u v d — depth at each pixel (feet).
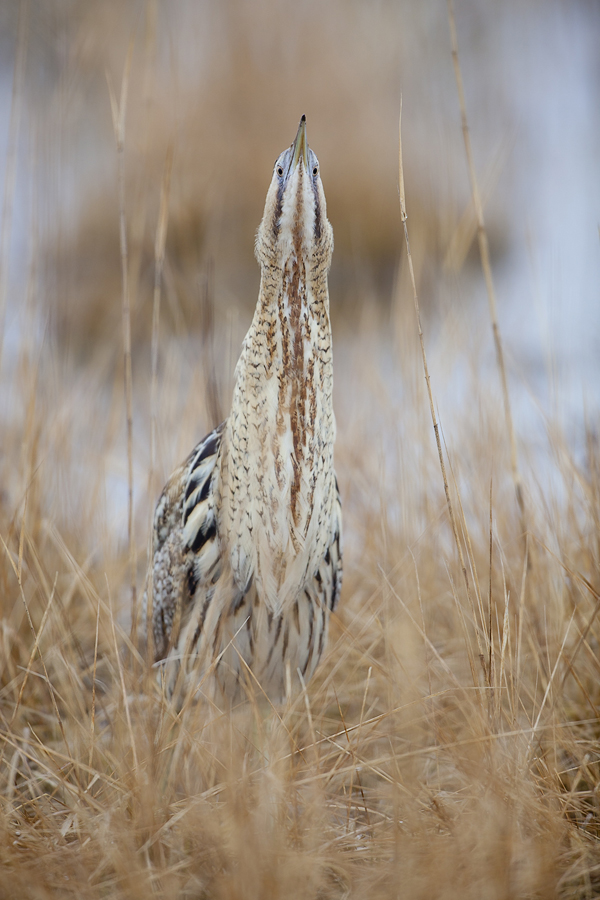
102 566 35.63
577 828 23.91
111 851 21.66
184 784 25.61
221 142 79.97
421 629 27.73
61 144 40.57
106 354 51.96
